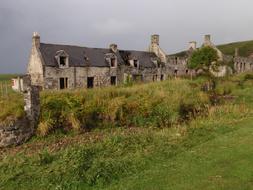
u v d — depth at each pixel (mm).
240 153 12625
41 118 21625
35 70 38312
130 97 26297
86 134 21453
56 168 11891
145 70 49375
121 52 49062
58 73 38844
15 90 31688
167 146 14391
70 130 21703
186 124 21094
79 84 41125
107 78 44312
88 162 12125
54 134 21219
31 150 18078
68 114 22109
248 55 106312
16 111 20938
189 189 9664
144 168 11836
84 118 22578
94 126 22781
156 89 28906
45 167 12398
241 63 69188
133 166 11938
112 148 14391
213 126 18094
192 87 31500
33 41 38531
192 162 12070
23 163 13109
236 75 53250
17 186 11016
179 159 12555
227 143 14266
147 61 50844
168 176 10797
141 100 25312
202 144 14516
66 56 39594
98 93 25891
